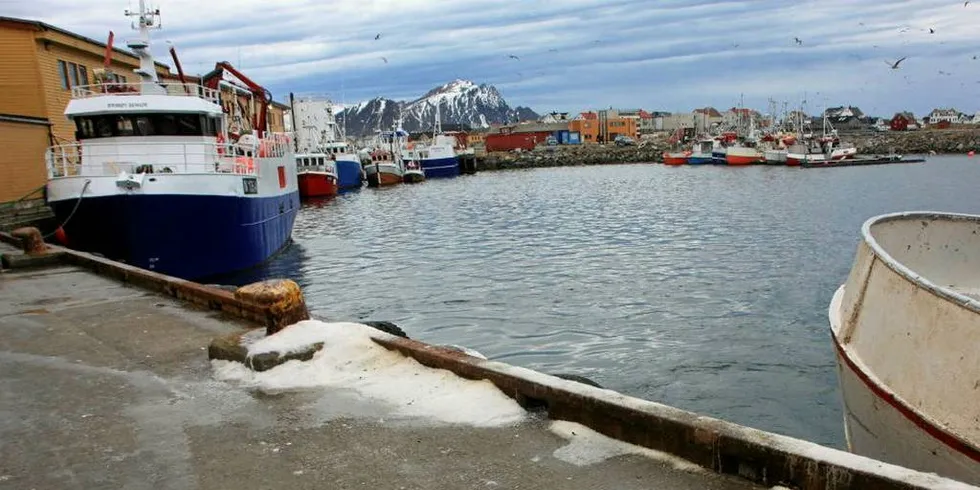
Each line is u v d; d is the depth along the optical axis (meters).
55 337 6.74
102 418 4.54
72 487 3.56
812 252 21.92
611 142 148.62
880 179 59.09
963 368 4.02
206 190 15.92
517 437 3.95
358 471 3.64
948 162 85.94
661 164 104.12
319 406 4.56
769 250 22.48
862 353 5.04
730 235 26.39
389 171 67.75
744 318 13.74
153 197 15.01
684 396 9.68
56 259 11.71
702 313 14.23
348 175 63.31
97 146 16.95
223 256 17.25
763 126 141.50
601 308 14.85
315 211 43.03
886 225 6.23
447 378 4.84
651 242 24.97
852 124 172.00
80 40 28.45
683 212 35.72
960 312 4.07
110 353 6.09
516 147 138.88
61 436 4.26
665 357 11.38
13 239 15.71
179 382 5.22
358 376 5.05
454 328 13.53
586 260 21.36
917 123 162.12
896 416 4.51
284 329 5.70
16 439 4.23
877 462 2.93
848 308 5.54
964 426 3.98
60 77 27.28
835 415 8.95
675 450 3.58
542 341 12.48
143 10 18.48
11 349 6.35
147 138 16.97
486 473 3.54
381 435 4.07
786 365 10.85
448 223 33.88
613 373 10.66
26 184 23.52
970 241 6.45
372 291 17.61
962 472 4.04
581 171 90.75
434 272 20.16
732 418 8.92
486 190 58.62
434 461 3.71
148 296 8.65
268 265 20.44
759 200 41.88
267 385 5.00
